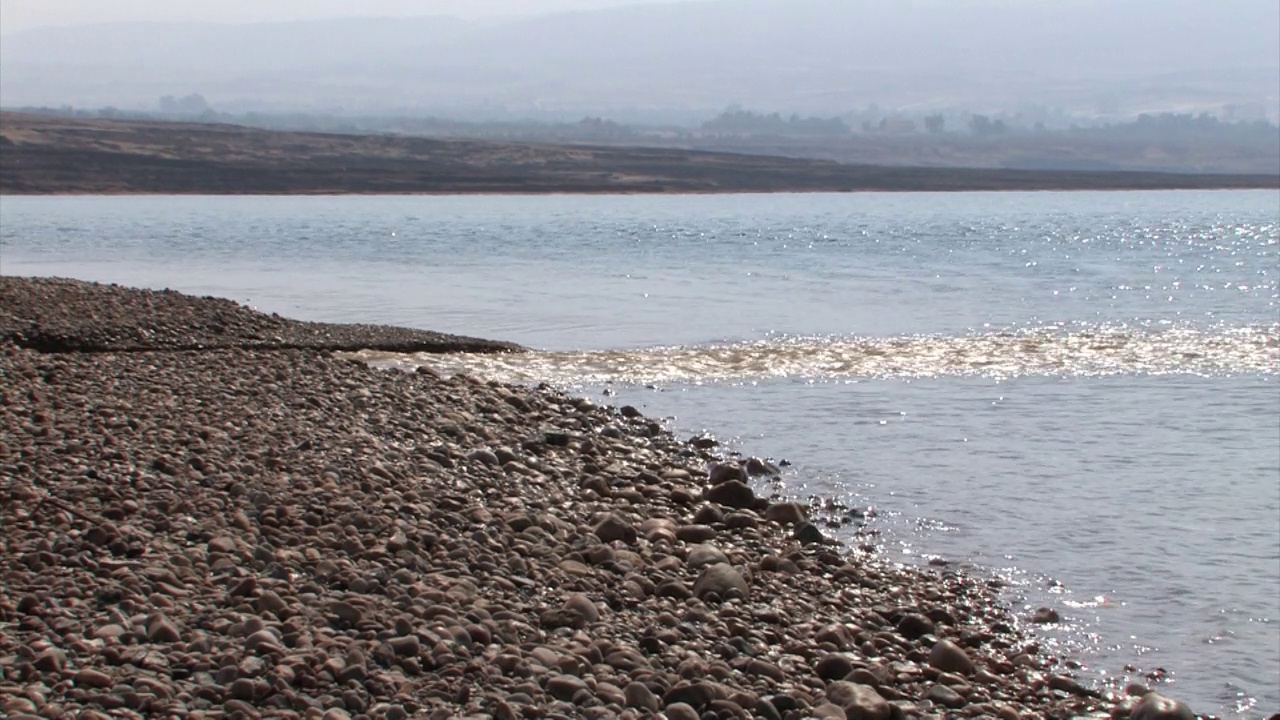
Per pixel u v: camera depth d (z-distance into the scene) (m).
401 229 93.56
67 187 163.12
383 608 9.79
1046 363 29.28
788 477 18.09
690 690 8.89
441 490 14.23
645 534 13.79
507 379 26.89
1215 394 25.17
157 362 23.08
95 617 8.96
